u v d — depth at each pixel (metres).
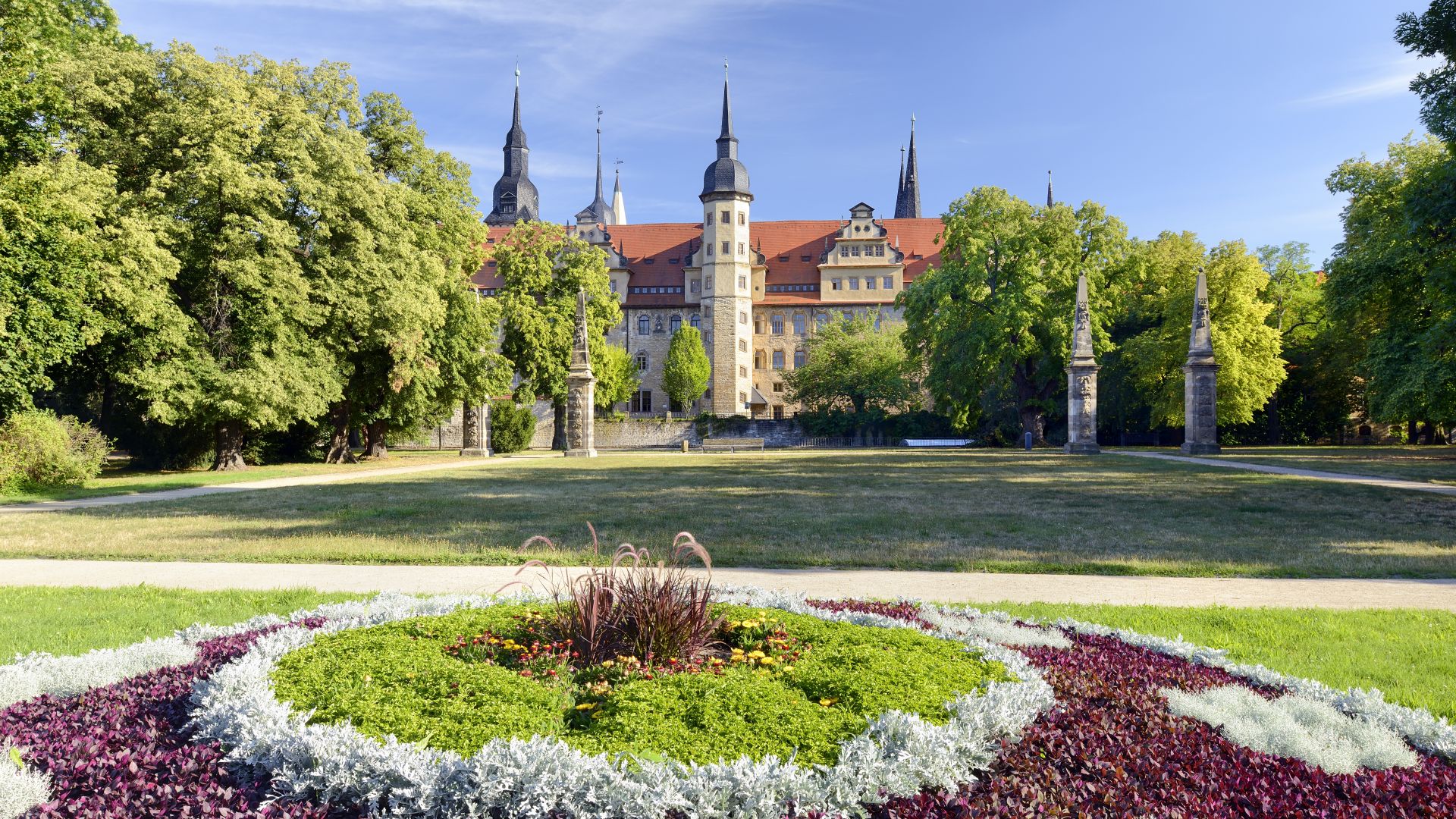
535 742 4.02
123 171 29.83
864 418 70.69
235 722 4.42
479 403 48.91
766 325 96.69
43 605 8.85
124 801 3.87
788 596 7.88
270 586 10.02
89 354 30.16
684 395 87.88
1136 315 58.88
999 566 10.91
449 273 44.94
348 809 3.88
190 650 6.27
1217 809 3.80
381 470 34.81
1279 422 61.31
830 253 95.56
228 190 29.77
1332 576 10.55
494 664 5.68
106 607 8.78
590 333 60.09
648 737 4.28
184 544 13.30
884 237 95.12
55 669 5.62
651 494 21.77
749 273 94.06
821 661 5.63
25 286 23.94
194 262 30.78
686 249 99.81
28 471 24.05
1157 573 10.73
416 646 5.84
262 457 42.28
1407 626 7.86
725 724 4.45
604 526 15.16
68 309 25.09
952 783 4.00
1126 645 6.89
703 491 22.88
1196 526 15.02
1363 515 16.48
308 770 4.04
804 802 3.74
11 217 23.22
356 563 11.70
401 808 3.72
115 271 26.11
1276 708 5.03
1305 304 59.00
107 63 29.02
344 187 34.38
